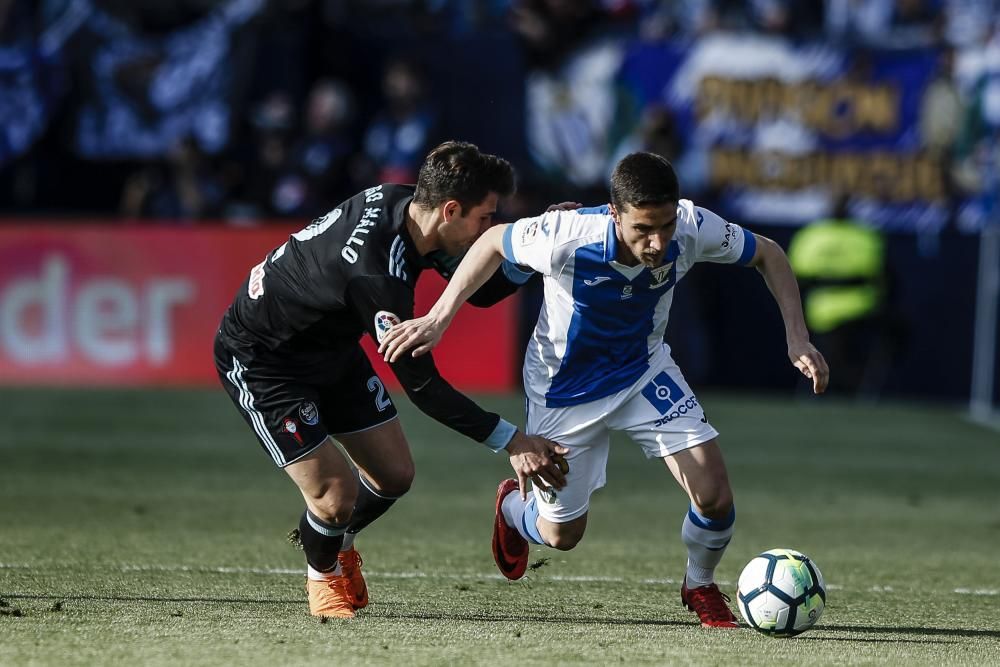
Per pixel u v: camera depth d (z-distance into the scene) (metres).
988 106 48.00
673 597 19.33
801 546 24.56
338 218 16.53
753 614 16.12
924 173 48.03
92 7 49.50
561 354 17.59
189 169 46.97
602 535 25.09
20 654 14.13
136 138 49.72
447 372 43.62
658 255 15.82
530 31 48.81
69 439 34.78
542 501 18.14
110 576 19.53
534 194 47.91
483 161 16.19
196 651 14.40
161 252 43.03
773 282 17.31
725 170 48.34
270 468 31.89
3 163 49.69
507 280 17.89
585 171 48.72
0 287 42.97
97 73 49.62
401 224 16.27
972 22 52.31
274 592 18.64
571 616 17.55
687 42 48.19
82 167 49.91
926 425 41.66
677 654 14.87
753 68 48.06
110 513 25.80
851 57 47.91
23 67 49.44
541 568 21.52
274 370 16.84
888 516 28.19
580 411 17.70
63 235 43.03
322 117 47.97
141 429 36.53
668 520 27.00
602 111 48.56
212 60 49.72
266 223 44.97
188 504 27.12
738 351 46.09
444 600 18.52
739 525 26.70
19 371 43.22
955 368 45.78
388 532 24.69
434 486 30.17
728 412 42.38
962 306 45.69
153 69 49.62
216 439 35.50
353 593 17.72
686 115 48.38
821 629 16.94
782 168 48.25
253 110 49.97
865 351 45.59
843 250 45.19
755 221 47.34
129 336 43.16
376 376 17.59
